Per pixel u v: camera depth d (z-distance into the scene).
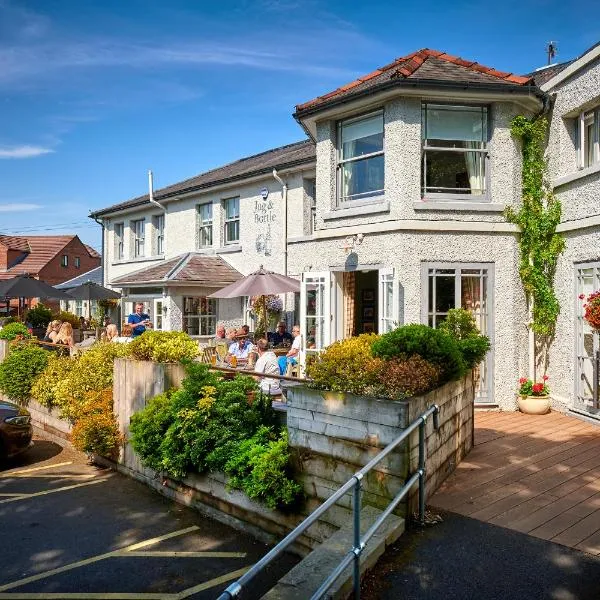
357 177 10.92
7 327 15.66
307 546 5.73
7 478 8.93
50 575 5.59
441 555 4.37
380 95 9.88
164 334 9.04
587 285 9.24
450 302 9.98
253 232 16.73
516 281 10.10
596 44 8.92
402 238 9.84
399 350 5.79
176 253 19.80
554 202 10.10
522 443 7.53
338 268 10.99
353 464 5.31
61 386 10.88
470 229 9.95
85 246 48.88
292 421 5.91
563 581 3.97
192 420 7.09
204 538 6.43
